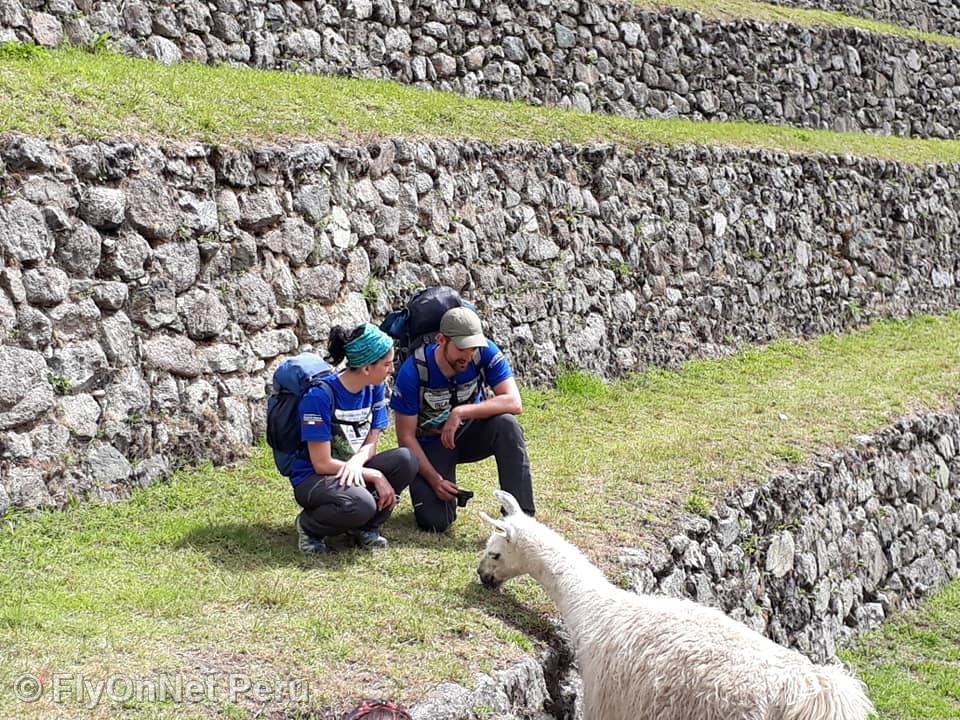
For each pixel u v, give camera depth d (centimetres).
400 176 932
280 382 585
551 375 1035
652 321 1174
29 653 448
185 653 462
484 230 1008
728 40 1581
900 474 1034
